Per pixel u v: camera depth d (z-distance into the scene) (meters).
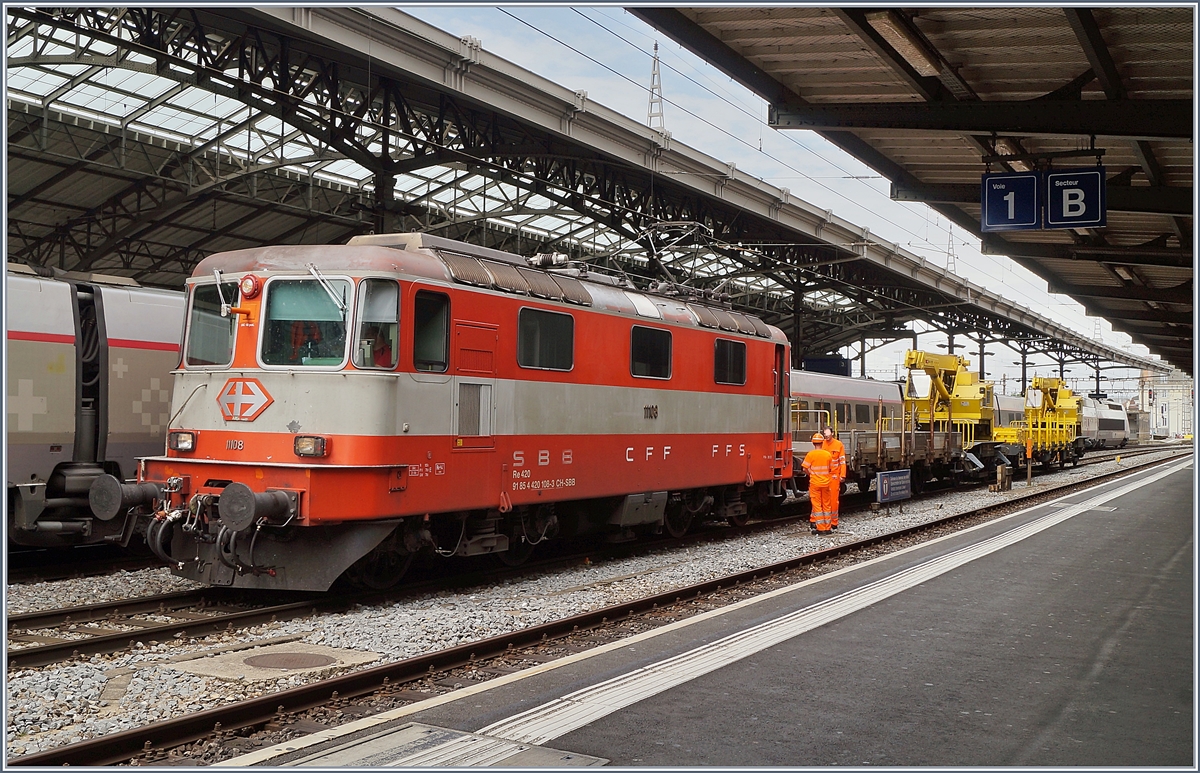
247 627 9.52
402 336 10.59
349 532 10.34
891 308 57.47
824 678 7.93
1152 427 125.25
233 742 6.26
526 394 12.40
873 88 15.45
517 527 12.96
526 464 12.39
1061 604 11.17
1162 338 48.47
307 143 31.11
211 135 30.44
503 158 28.08
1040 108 14.04
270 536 10.45
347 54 21.73
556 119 25.61
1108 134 13.65
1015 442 36.16
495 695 7.27
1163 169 18.17
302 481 10.09
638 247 43.72
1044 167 16.34
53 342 12.75
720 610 10.56
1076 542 16.69
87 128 27.84
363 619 9.93
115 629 9.50
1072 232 23.30
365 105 23.52
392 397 10.44
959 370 33.53
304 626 9.64
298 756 5.93
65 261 35.62
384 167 25.77
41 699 6.97
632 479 14.47
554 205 38.28
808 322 63.22
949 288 53.00
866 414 27.33
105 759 5.80
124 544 11.32
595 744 6.26
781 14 12.72
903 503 25.94
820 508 18.19
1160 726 6.90
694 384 16.05
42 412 12.60
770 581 12.84
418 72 21.83
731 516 18.09
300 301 10.63
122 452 13.55
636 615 10.45
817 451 18.30
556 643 9.15
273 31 20.73
